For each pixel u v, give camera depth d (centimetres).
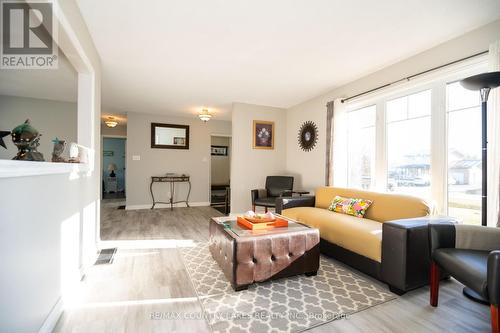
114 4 191
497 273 123
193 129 648
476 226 179
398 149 306
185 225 423
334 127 380
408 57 286
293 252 213
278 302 179
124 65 308
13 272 107
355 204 295
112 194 809
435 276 175
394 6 194
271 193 476
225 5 194
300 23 218
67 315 161
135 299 182
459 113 246
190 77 351
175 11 201
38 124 458
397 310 170
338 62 300
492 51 207
